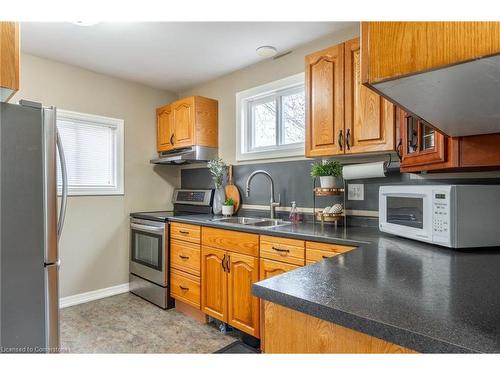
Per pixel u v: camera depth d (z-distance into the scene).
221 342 2.28
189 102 3.26
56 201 1.51
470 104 0.90
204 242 2.56
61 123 2.98
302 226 2.30
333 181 2.30
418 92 0.79
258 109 3.14
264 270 2.10
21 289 1.37
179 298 2.81
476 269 1.07
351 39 2.18
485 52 0.57
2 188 1.32
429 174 1.99
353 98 2.05
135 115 3.51
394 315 0.68
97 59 2.88
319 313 0.75
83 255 3.09
